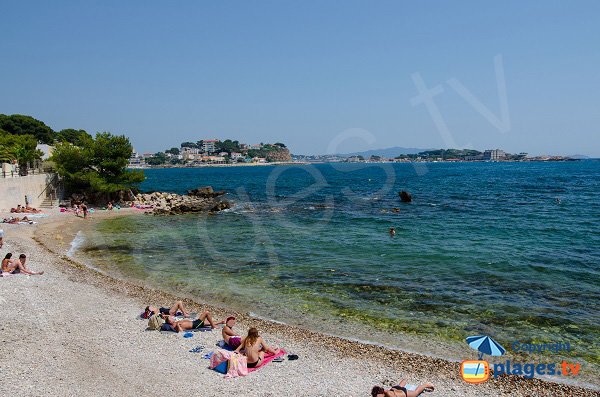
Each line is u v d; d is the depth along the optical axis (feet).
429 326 54.08
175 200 217.56
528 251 96.27
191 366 41.39
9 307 54.24
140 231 127.65
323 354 45.34
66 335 47.16
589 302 62.03
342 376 40.37
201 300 64.44
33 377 37.04
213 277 76.69
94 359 41.73
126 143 194.29
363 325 54.65
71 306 57.00
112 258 91.20
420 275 77.00
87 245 105.19
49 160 197.26
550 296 64.85
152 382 37.83
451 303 62.18
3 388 34.71
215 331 51.03
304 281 73.82
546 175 450.30
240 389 37.17
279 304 62.64
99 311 56.03
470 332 52.11
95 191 191.31
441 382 39.86
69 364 40.22
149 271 80.64
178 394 35.99
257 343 42.37
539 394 38.24
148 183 412.36
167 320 50.67
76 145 199.52
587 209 172.45
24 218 134.00
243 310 60.34
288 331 52.03
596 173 481.46
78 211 166.30
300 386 38.04
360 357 44.91
